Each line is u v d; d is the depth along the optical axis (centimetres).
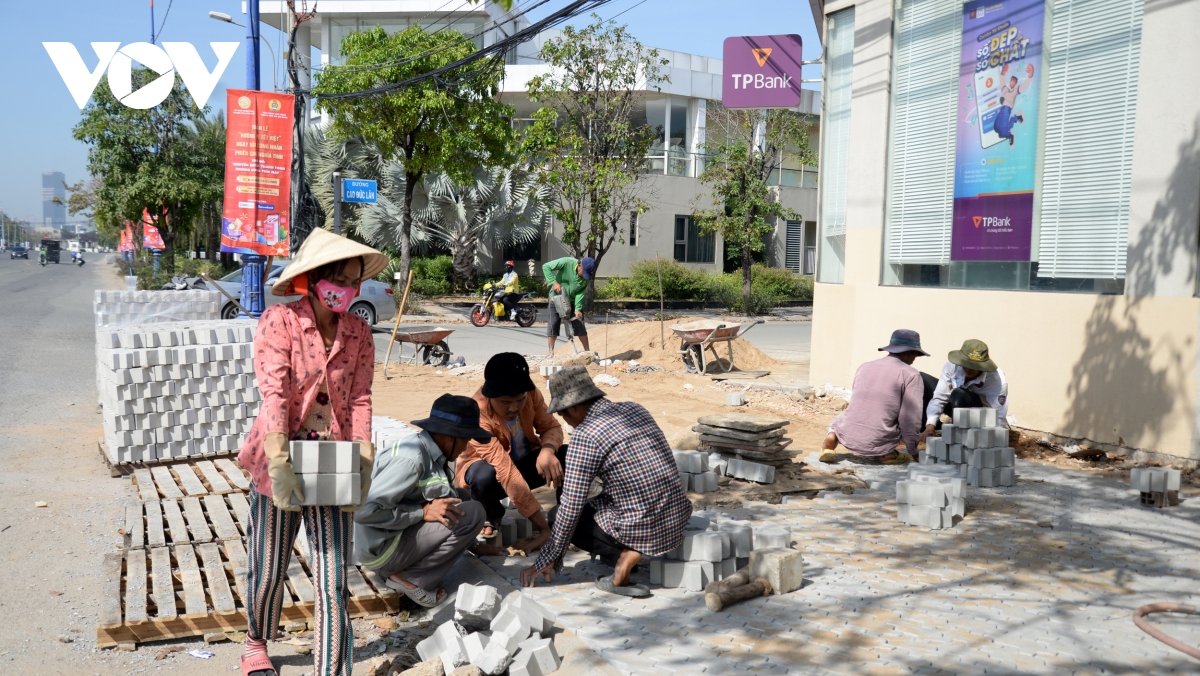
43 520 562
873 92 1030
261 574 343
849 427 713
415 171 2381
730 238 3011
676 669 352
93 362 1324
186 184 3284
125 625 385
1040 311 810
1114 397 739
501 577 466
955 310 907
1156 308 703
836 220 1137
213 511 550
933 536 533
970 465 656
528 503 492
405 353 1586
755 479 645
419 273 2903
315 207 1786
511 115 2411
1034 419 817
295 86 1741
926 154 966
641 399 1086
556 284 1445
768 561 437
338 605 330
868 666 355
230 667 372
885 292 1009
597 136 2583
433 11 3416
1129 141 740
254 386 708
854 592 439
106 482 657
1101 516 577
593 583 455
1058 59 803
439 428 416
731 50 1162
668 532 432
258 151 1269
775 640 380
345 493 319
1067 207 797
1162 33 701
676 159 3312
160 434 676
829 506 602
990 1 873
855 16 1062
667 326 1534
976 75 891
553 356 1474
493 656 343
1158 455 702
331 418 340
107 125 3238
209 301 1153
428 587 430
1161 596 436
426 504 421
